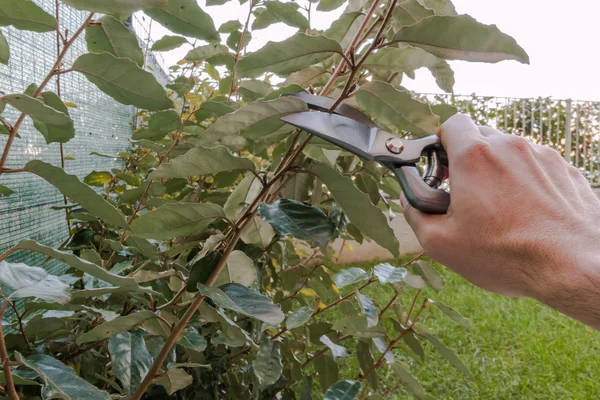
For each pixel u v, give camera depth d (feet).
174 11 1.91
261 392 3.20
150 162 4.49
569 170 1.82
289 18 2.75
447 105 2.77
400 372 3.14
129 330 2.21
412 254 13.21
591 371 6.93
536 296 1.62
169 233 2.02
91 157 5.29
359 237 3.72
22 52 3.28
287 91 2.44
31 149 3.58
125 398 2.00
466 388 6.40
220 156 1.89
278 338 3.46
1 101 1.32
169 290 2.76
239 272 2.22
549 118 14.23
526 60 1.69
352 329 3.07
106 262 3.08
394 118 2.05
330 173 1.88
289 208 2.11
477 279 1.76
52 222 4.19
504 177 1.61
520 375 6.89
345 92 1.95
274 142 2.60
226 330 1.93
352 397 2.70
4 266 1.76
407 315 3.34
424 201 1.82
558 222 1.54
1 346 1.53
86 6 1.33
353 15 2.46
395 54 2.22
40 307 2.10
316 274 3.91
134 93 1.79
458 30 1.67
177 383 2.08
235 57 3.22
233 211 2.64
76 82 4.64
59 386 1.56
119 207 4.11
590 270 1.43
